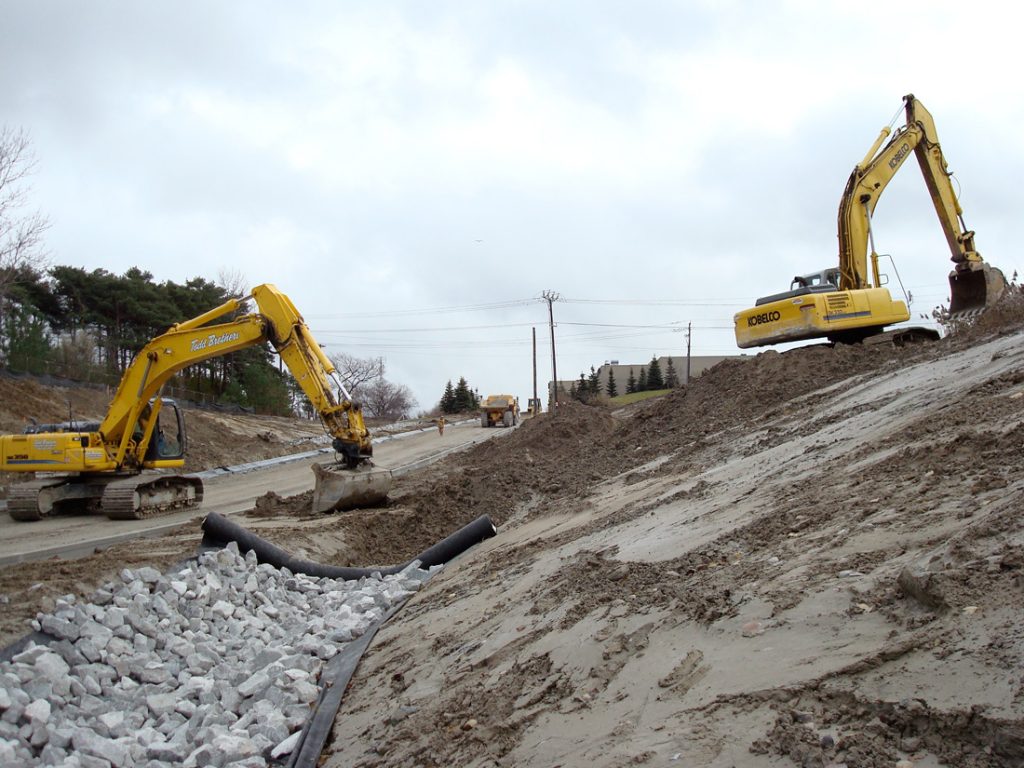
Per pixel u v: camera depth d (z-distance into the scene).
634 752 3.55
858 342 18.11
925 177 19.92
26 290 40.62
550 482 17.78
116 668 7.52
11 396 31.17
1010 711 2.77
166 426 35.75
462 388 106.00
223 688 7.38
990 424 6.37
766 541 5.79
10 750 5.81
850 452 7.80
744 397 16.72
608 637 5.06
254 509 17.44
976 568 3.69
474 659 6.08
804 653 3.77
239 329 17.30
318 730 6.17
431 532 15.24
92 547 14.44
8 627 7.44
